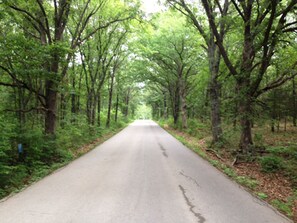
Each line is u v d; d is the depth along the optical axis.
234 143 16.59
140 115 130.00
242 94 12.45
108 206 5.68
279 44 12.84
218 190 7.15
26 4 12.13
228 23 14.53
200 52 27.28
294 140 18.06
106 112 43.94
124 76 34.47
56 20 13.09
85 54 23.53
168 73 33.88
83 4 17.56
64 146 13.34
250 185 7.77
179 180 8.16
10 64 10.89
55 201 6.01
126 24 18.80
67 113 19.66
